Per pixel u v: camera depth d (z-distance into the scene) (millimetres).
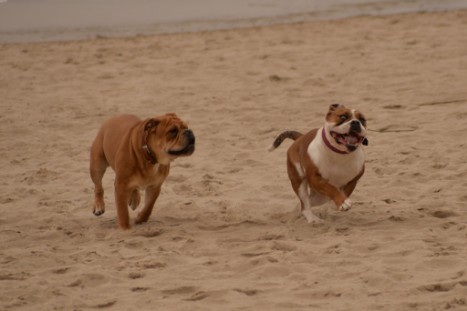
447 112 17500
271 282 8953
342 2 34375
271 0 36531
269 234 10812
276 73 22312
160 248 10359
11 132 17906
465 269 9000
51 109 19797
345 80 21062
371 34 26469
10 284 9195
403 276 8938
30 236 11234
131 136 11023
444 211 11414
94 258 10078
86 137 17344
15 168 15320
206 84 21562
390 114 17688
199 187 13492
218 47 26078
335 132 10523
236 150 15828
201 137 16891
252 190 13266
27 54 26688
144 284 9055
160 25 31422
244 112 18703
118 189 11188
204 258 9938
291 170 11500
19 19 34188
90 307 8430
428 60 22484
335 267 9336
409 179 13289
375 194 12672
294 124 17531
